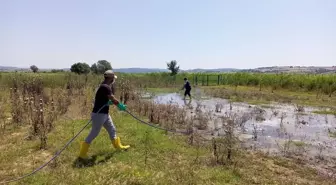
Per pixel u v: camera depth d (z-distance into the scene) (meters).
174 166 6.46
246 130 11.31
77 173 5.80
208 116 13.73
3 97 15.45
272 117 14.28
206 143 8.64
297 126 12.29
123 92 15.99
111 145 7.76
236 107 17.45
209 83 39.97
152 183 5.39
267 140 9.86
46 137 7.74
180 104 18.53
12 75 21.86
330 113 15.62
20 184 5.42
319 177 6.55
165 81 37.47
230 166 6.75
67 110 13.34
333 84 25.09
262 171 6.69
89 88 19.31
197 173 6.09
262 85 31.94
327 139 10.20
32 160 6.73
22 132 9.27
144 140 8.24
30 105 11.13
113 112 12.43
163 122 11.16
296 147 9.09
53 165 6.35
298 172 6.83
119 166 6.09
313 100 21.12
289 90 28.28
